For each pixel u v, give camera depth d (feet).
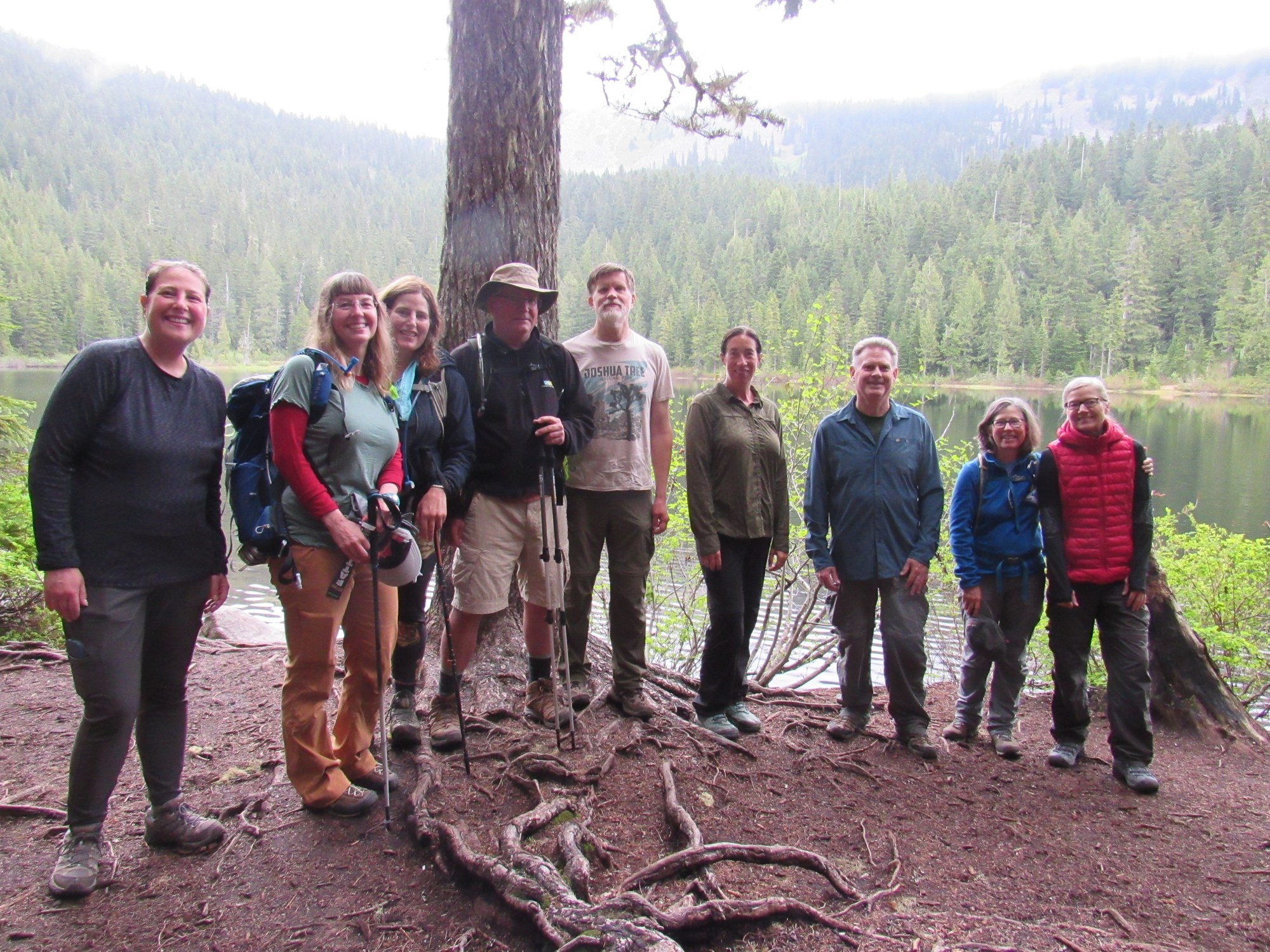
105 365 7.86
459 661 11.09
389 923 7.75
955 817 10.86
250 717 12.67
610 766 10.52
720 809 10.16
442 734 10.82
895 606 12.73
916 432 12.84
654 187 489.26
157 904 8.00
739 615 12.35
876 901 8.54
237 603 38.01
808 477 13.25
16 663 15.53
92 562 7.88
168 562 8.29
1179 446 101.30
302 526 8.77
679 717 12.71
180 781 9.77
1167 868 9.91
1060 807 11.50
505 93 13.76
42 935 7.50
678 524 25.03
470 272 14.08
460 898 8.07
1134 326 214.07
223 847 8.91
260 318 291.79
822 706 14.56
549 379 10.93
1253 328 201.16
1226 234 265.54
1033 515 13.43
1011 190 392.88
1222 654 23.09
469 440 10.41
